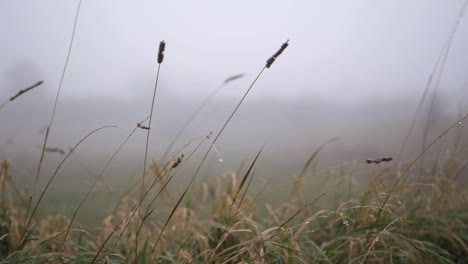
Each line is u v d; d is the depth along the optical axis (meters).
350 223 0.80
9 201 0.85
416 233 0.79
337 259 0.74
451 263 0.71
